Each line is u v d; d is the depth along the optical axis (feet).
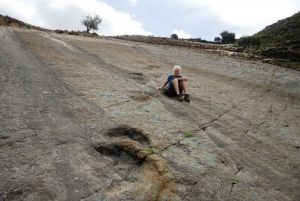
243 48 49.03
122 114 10.77
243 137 10.77
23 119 8.63
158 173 6.99
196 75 22.56
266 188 7.36
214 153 8.74
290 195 7.27
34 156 6.81
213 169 7.74
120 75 17.52
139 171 7.33
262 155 9.45
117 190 6.25
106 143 8.26
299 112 15.47
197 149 8.82
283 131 12.13
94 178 6.51
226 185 7.09
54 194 5.65
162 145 8.63
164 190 6.47
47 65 15.90
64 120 9.20
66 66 16.65
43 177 6.11
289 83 23.16
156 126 10.10
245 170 8.11
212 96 16.30
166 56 31.27
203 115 12.53
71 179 6.25
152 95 14.26
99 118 9.94
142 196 6.12
